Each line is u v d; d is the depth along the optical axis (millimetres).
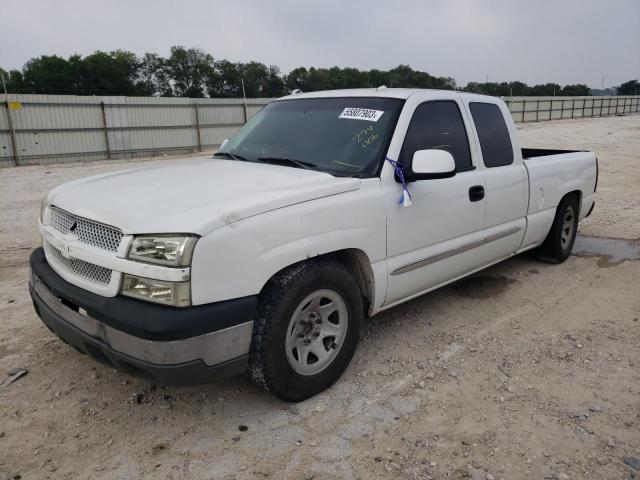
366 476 2666
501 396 3367
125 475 2666
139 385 3469
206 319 2670
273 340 2988
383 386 3484
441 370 3689
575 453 2826
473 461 2773
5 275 5777
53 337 4148
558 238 5820
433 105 4164
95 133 28156
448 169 3576
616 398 3330
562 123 48156
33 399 3309
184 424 3078
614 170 14078
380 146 3721
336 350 3410
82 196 3271
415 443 2914
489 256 4789
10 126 25266
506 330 4324
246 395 3375
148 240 2680
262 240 2873
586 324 4434
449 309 4738
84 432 2998
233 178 3434
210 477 2656
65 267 3143
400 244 3750
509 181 4777
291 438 2955
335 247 3256
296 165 3791
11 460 2760
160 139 30719
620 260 6129
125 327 2652
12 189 14250
